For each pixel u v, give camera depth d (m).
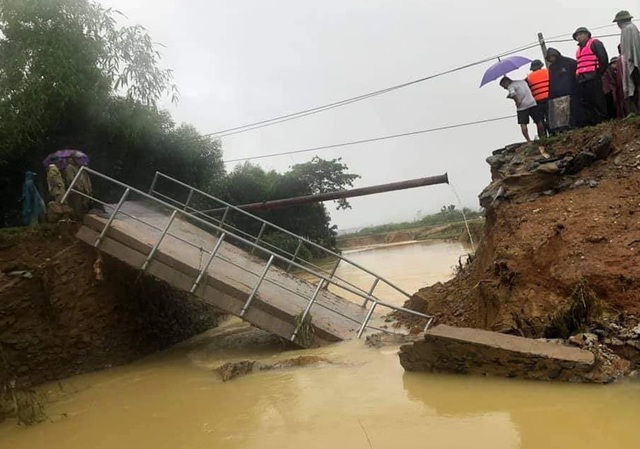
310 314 10.77
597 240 8.28
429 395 6.72
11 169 14.16
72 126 14.95
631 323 7.02
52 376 10.17
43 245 10.90
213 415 7.14
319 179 39.69
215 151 21.47
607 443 4.86
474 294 9.86
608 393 6.07
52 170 11.62
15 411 8.16
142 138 16.72
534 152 11.05
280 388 7.94
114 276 11.74
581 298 7.55
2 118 13.23
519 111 11.92
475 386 6.84
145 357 11.84
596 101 11.38
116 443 6.56
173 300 13.69
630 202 8.84
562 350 6.80
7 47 14.16
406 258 28.72
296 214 37.38
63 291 10.75
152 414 7.56
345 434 5.82
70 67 13.78
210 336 13.59
